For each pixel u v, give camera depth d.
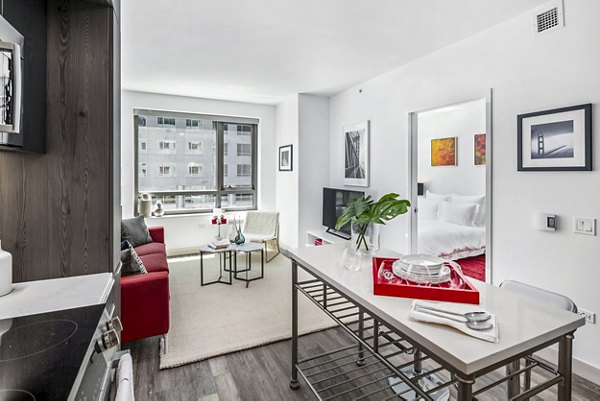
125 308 2.25
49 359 0.76
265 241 4.93
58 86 1.51
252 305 3.24
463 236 4.61
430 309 1.19
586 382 2.09
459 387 0.92
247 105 5.69
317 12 2.54
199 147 5.52
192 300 3.36
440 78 3.22
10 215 1.46
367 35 2.90
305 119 5.10
